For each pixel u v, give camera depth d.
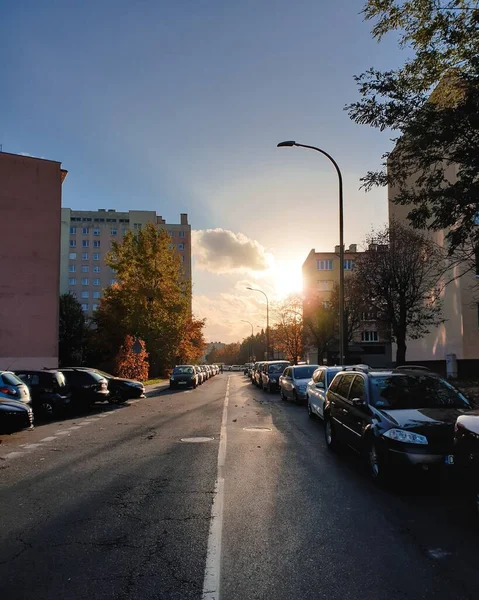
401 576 4.16
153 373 47.59
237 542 4.96
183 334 47.72
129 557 4.58
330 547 4.82
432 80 9.23
